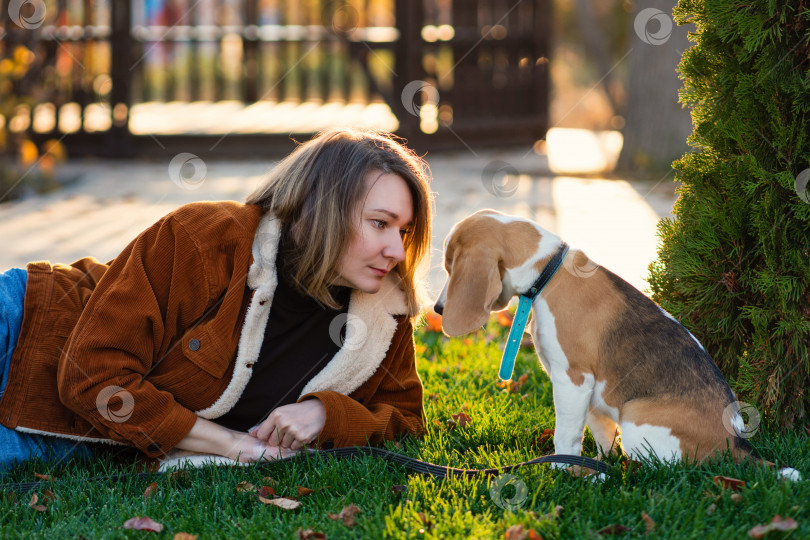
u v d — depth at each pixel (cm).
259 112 1272
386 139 284
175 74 1466
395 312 295
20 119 1045
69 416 278
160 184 913
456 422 330
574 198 875
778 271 292
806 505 239
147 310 266
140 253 272
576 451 279
